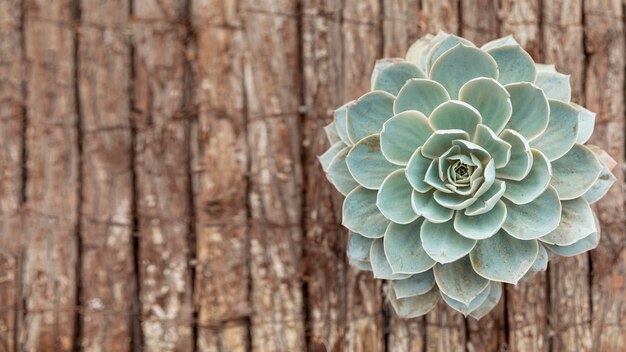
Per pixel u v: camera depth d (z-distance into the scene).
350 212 0.66
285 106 0.72
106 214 0.72
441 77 0.66
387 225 0.66
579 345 0.74
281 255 0.72
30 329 0.71
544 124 0.64
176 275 0.72
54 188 0.71
